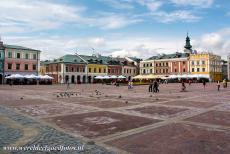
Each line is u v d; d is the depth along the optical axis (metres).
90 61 82.19
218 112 11.80
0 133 7.48
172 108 13.35
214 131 7.83
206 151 5.88
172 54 94.94
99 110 12.54
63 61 74.38
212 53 88.31
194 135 7.32
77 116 10.67
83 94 24.28
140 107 13.79
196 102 16.59
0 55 61.62
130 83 38.12
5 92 27.78
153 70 95.88
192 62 86.69
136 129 8.12
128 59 103.62
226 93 26.42
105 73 86.38
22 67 65.31
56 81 76.31
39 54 68.69
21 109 12.92
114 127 8.45
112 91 30.09
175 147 6.17
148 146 6.25
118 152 5.76
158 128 8.27
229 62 103.69
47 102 16.45
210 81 84.44
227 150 5.94
